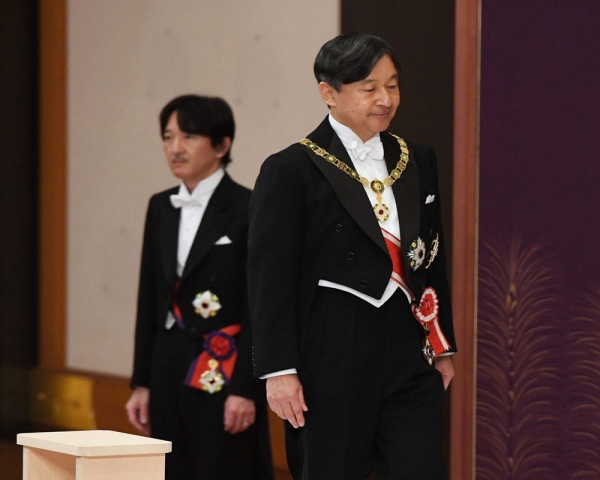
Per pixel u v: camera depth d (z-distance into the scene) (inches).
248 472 560.1
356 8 662.5
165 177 936.9
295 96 826.2
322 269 402.6
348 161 408.2
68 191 1026.7
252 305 402.3
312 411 401.7
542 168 551.2
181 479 563.2
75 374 994.1
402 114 637.3
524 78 555.8
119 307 979.9
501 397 572.1
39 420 1014.4
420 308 412.8
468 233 578.9
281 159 408.5
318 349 401.1
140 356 582.2
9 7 1013.2
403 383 404.5
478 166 574.2
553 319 552.1
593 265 536.4
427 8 624.4
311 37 812.6
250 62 860.6
